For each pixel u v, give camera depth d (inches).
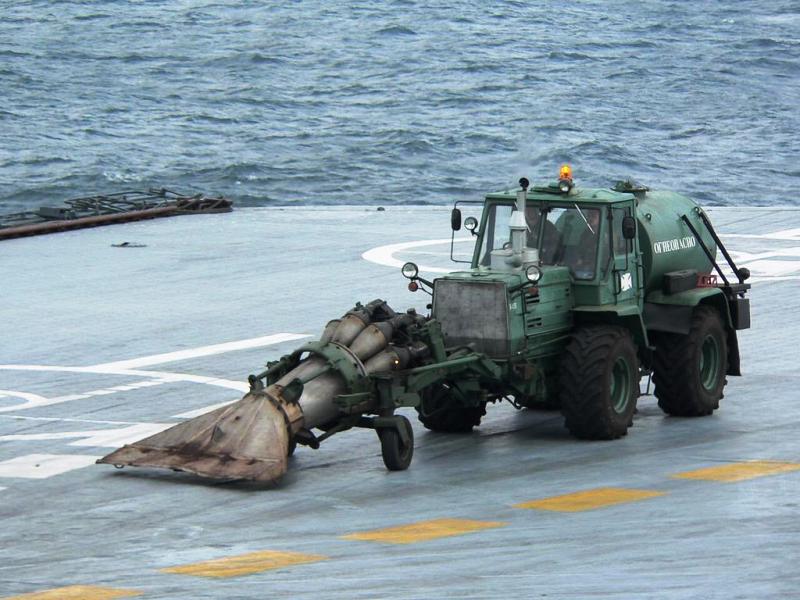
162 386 3270.2
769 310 4099.4
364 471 2546.8
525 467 2554.1
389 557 1958.7
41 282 4576.8
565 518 2180.1
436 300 2667.3
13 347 3720.5
